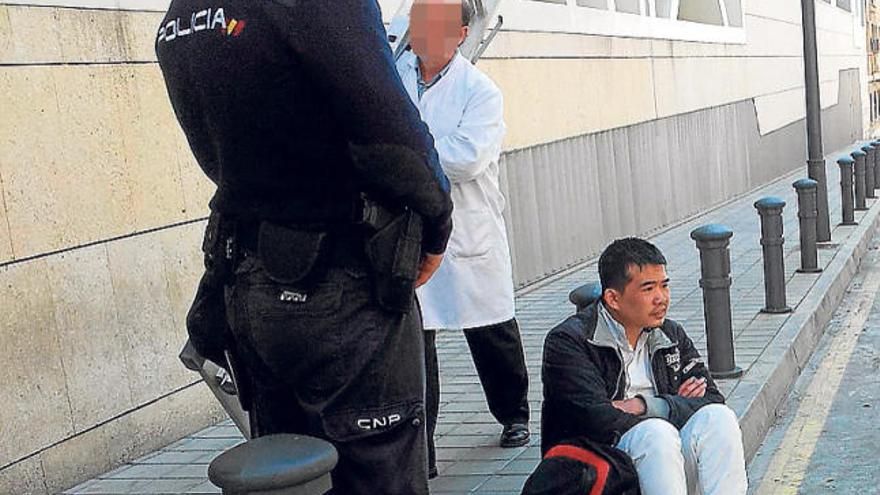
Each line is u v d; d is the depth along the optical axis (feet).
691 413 12.40
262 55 7.95
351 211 8.38
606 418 11.98
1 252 15.94
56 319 16.84
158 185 19.20
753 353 24.32
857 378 24.91
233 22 8.06
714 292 22.00
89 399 17.38
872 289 36.65
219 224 8.96
